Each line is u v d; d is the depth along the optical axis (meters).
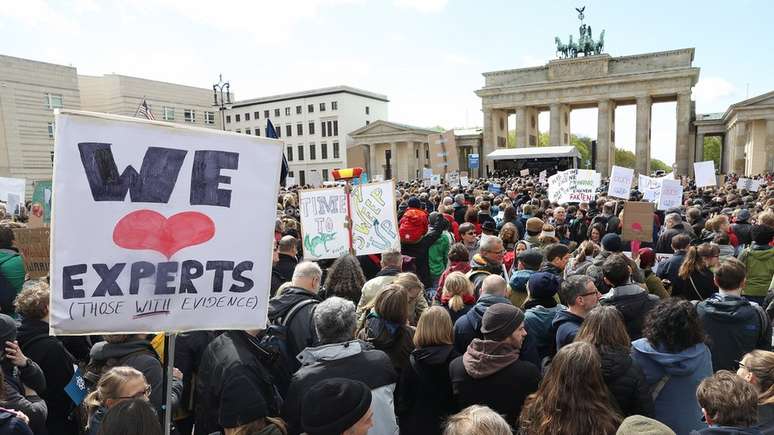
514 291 5.78
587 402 2.92
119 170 2.88
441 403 3.95
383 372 3.58
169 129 2.99
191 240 3.06
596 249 7.28
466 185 30.91
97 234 2.84
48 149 55.53
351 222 8.04
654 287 5.99
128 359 3.81
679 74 58.44
